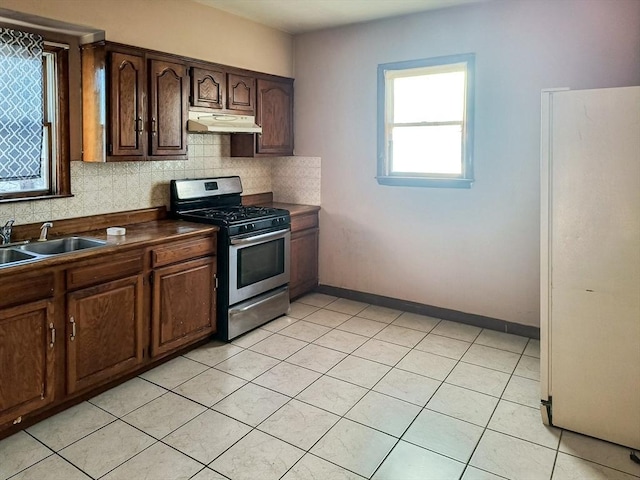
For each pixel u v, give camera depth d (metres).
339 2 3.65
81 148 3.13
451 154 3.94
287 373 3.06
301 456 2.24
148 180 3.62
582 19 3.29
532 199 3.61
